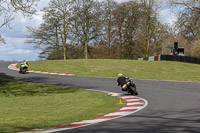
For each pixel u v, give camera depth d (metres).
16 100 24.95
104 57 97.38
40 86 35.19
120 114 16.17
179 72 53.62
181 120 13.24
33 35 88.88
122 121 13.56
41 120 15.20
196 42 82.62
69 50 93.50
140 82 38.56
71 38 89.50
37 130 12.34
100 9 88.75
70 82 39.25
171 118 13.95
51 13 85.19
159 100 22.39
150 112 16.38
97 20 89.44
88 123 13.60
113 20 93.25
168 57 73.19
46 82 39.28
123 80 26.52
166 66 62.28
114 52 97.88
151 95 25.89
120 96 26.09
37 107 20.64
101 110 18.33
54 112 18.20
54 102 23.38
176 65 63.59
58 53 92.94
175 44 75.19
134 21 92.19
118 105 20.61
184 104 19.70
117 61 73.50
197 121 12.82
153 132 10.74
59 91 31.11
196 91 28.34
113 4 93.62
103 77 46.34
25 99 25.55
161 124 12.38
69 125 13.30
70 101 23.84
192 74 50.75
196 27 76.00
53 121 14.77
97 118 15.11
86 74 51.72
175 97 24.02
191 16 72.62
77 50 94.81
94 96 26.66
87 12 87.75
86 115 16.39
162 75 49.53
